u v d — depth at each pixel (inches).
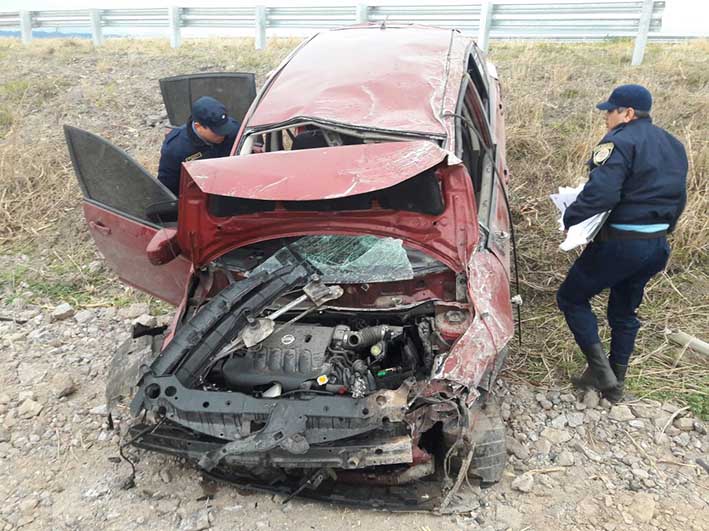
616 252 139.3
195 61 386.0
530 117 269.3
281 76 160.9
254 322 117.0
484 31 366.3
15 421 148.8
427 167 111.2
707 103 263.3
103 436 144.3
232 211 127.6
